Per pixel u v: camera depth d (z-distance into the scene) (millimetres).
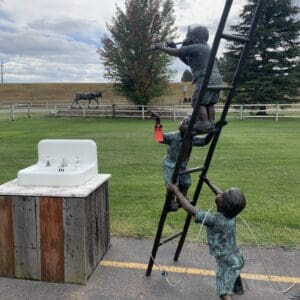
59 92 53188
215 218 2852
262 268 3648
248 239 4285
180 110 21797
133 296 3180
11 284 3371
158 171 7926
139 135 13977
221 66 25203
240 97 24891
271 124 17953
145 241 4289
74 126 17766
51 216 3305
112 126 17703
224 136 13336
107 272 3580
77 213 3256
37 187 3490
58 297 3164
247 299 3141
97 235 3680
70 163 3904
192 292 3246
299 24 24562
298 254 3930
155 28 23109
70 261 3342
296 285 3355
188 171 3088
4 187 3504
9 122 20359
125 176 7469
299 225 4699
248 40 2762
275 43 24922
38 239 3363
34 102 40406
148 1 22938
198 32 2811
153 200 5809
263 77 24797
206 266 3695
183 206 2945
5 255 3453
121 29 23719
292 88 25016
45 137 13516
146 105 24594
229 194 2816
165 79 25125
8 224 3398
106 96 44156
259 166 8352
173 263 3758
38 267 3404
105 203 3934
